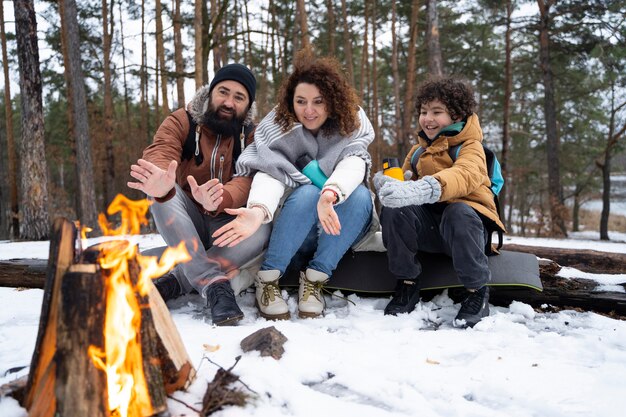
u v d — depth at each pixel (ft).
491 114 75.56
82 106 32.99
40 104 30.68
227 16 60.23
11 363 6.08
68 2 32.40
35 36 30.45
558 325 7.78
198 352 6.05
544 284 8.95
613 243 31.17
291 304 8.64
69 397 3.79
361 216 8.24
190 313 8.36
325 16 62.23
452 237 7.88
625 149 54.44
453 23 64.54
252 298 9.07
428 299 9.11
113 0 60.85
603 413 4.69
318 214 7.53
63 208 67.77
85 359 3.84
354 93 8.77
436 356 6.28
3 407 4.34
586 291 8.70
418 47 66.13
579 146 75.10
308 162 8.73
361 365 5.90
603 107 59.93
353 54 75.77
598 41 46.62
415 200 7.43
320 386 5.42
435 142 8.77
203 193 6.86
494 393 5.22
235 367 5.44
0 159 75.41
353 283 9.11
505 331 7.32
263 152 8.39
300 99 8.44
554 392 5.16
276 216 8.66
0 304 9.21
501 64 63.57
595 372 5.67
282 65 58.90
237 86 8.70
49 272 4.19
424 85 8.97
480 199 8.31
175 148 8.64
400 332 7.27
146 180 6.79
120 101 80.38
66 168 91.09
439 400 5.05
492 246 9.32
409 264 8.25
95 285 3.92
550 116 49.70
